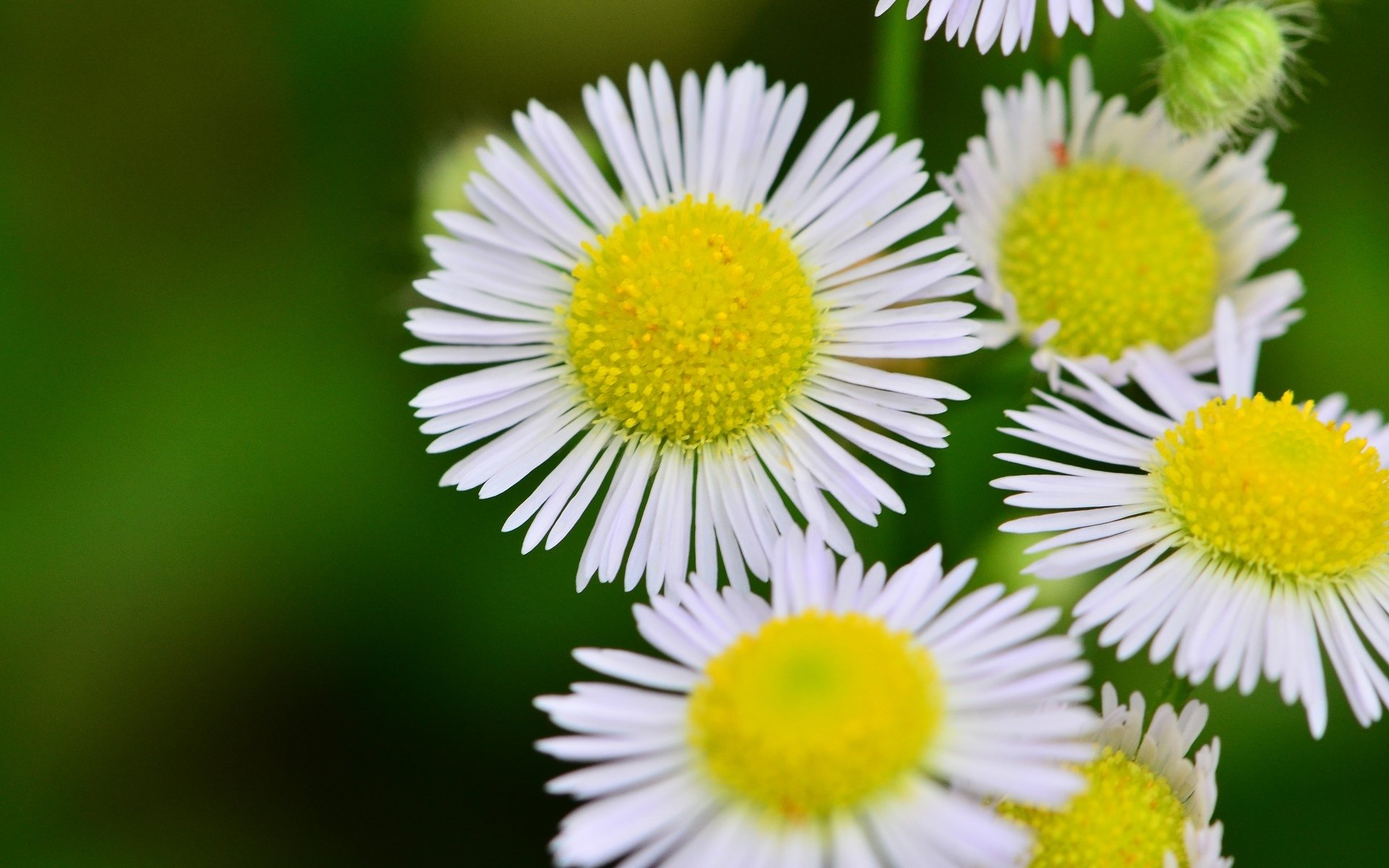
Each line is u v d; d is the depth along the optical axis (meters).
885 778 0.12
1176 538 0.13
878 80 0.14
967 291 0.13
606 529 0.13
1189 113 0.14
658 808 0.12
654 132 0.14
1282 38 0.14
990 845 0.12
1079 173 0.14
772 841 0.12
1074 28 0.14
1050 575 0.13
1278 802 0.14
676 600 0.13
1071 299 0.14
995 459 0.14
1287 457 0.13
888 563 0.14
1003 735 0.12
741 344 0.13
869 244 0.14
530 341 0.14
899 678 0.12
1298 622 0.13
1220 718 0.14
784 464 0.13
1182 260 0.14
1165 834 0.13
